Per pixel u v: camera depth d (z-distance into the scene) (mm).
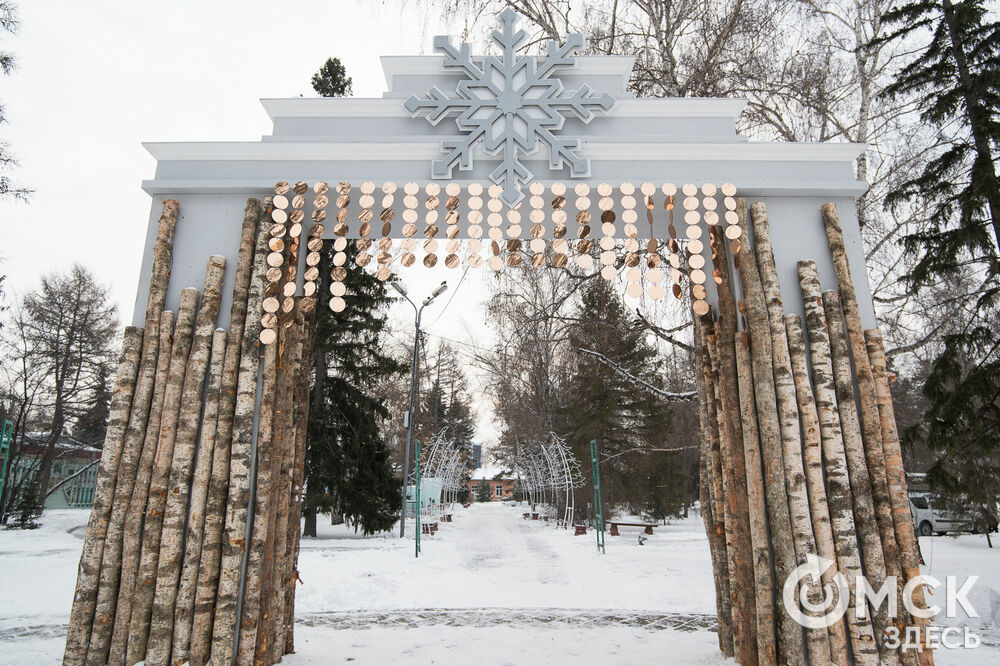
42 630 5195
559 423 21625
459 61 4199
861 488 3398
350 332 16469
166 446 3461
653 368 18797
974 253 7820
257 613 3402
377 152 3998
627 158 3977
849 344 3670
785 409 3510
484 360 19578
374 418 16453
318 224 3996
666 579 8250
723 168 3965
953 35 8031
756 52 8438
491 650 4426
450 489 25328
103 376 23734
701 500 4516
